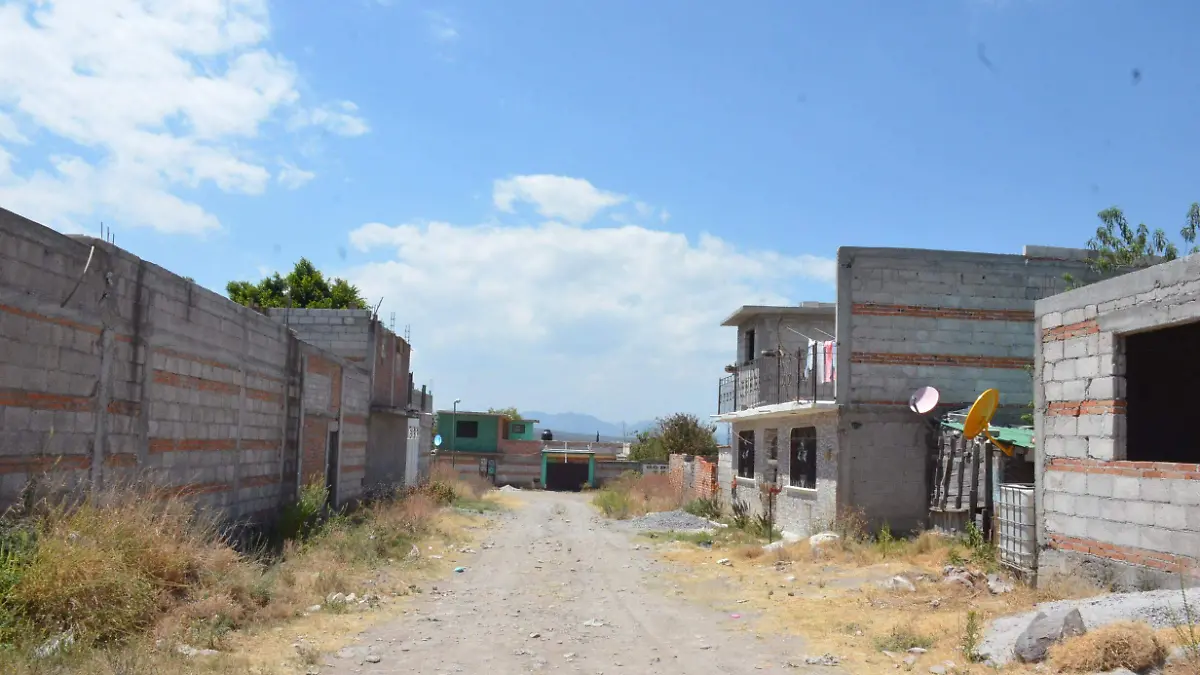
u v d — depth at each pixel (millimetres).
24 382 8930
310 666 7668
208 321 13648
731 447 26766
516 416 70250
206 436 13617
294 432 18328
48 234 9320
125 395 10969
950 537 15359
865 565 14164
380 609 10617
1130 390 12641
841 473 17297
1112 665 6711
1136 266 17422
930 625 9352
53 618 7562
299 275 47656
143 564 9023
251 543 14570
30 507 8914
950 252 18062
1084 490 10438
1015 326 18109
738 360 28250
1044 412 11297
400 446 31344
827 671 7844
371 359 27328
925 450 17469
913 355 17766
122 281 10875
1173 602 7805
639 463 50906
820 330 25859
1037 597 10250
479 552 17406
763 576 13867
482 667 7953
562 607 11328
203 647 7906
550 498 40031
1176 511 9008
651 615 10758
